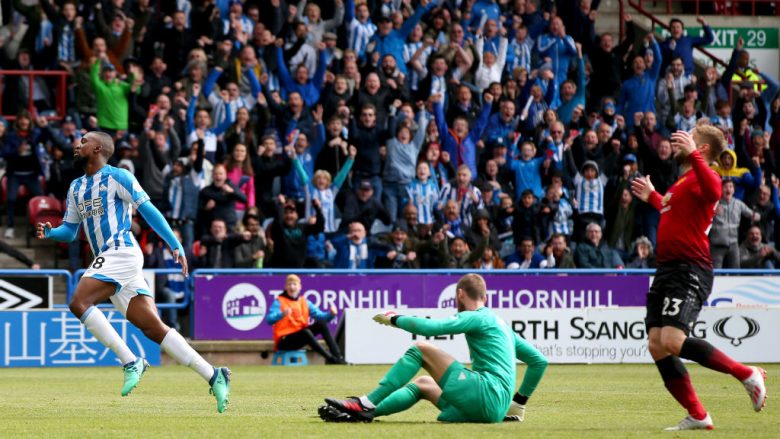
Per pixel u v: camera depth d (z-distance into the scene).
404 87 49.53
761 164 53.91
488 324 17.58
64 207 45.59
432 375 17.67
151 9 49.91
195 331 41.28
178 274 42.16
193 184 43.09
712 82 56.41
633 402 24.44
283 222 43.59
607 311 41.56
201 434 16.39
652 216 49.53
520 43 55.09
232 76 47.97
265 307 41.78
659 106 55.00
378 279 42.22
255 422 18.58
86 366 39.88
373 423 17.92
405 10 54.19
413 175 47.38
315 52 51.16
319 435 15.92
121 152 44.28
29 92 49.34
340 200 47.03
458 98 50.38
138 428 17.53
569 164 49.34
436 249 44.44
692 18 65.69
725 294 44.16
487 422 17.64
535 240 47.50
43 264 46.34
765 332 41.97
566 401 24.73
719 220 47.78
